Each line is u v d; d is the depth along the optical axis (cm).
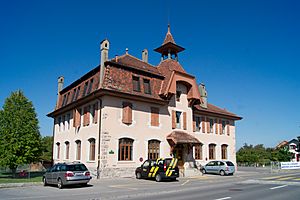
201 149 3409
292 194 1439
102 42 2559
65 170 1747
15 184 1852
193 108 3294
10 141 2431
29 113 2605
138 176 2348
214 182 2167
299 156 7212
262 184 2006
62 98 3512
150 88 2720
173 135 2802
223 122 3912
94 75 2672
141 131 2592
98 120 2436
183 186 1853
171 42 3206
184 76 3009
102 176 2270
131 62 2836
